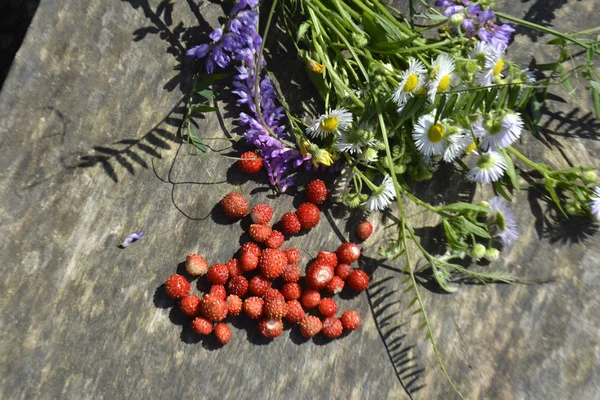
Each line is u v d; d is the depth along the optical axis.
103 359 0.40
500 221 0.42
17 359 0.39
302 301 0.42
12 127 0.40
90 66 0.41
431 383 0.42
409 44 0.42
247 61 0.42
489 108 0.39
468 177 0.42
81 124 0.41
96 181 0.41
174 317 0.41
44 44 0.41
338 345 0.42
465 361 0.42
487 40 0.42
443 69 0.39
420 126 0.41
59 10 0.41
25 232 0.40
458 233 0.42
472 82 0.39
